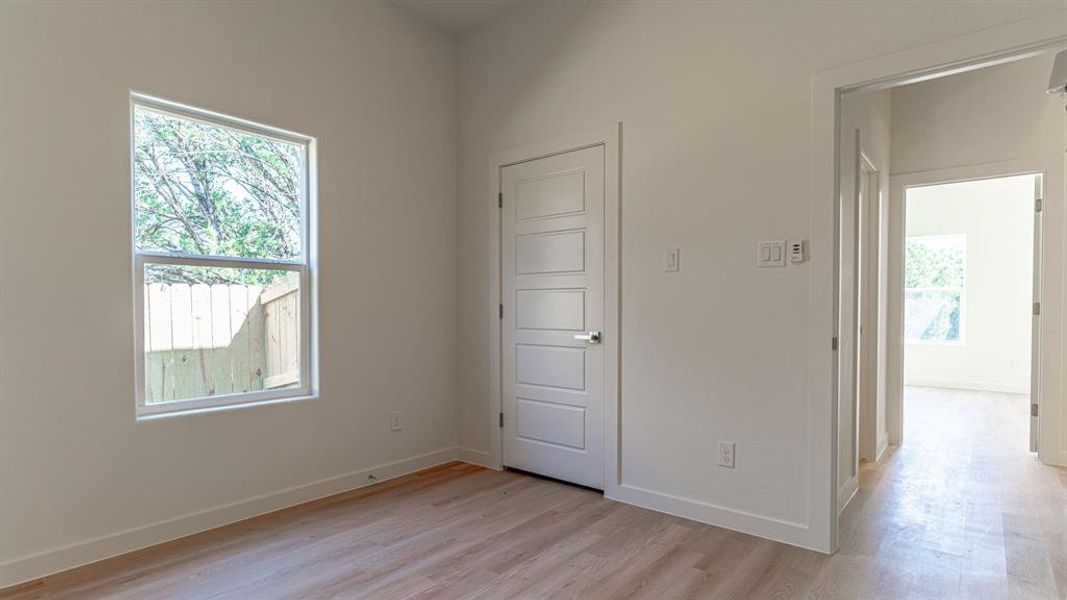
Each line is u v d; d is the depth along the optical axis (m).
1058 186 3.82
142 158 2.66
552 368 3.56
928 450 4.27
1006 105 4.03
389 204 3.65
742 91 2.73
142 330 2.65
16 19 2.24
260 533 2.73
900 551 2.52
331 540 2.65
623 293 3.18
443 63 4.00
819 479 2.50
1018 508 3.05
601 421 3.31
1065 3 1.98
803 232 2.55
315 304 3.26
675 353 2.96
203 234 2.87
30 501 2.27
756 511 2.69
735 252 2.75
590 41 3.33
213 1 2.81
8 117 2.22
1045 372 3.88
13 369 2.23
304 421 3.19
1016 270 7.02
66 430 2.36
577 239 3.41
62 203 2.35
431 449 3.92
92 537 2.42
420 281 3.85
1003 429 4.98
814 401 2.51
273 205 3.15
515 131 3.73
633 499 3.13
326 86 3.29
